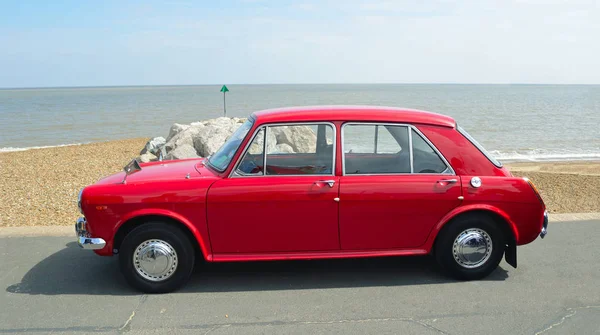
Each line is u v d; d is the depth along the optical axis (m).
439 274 5.17
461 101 92.44
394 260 5.61
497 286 4.85
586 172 16.17
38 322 4.12
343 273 5.22
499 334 3.91
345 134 4.75
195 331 3.95
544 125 37.25
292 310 4.33
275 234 4.66
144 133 32.84
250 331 3.95
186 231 4.71
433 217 4.78
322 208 4.62
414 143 4.80
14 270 5.31
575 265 5.41
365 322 4.11
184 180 4.61
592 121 41.16
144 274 4.63
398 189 4.68
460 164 4.81
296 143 4.73
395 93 173.00
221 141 13.03
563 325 4.06
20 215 7.75
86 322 4.11
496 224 4.92
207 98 122.62
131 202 4.49
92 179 11.09
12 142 27.80
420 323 4.09
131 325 4.06
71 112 60.72
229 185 4.56
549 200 9.77
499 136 29.75
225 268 5.37
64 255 5.77
